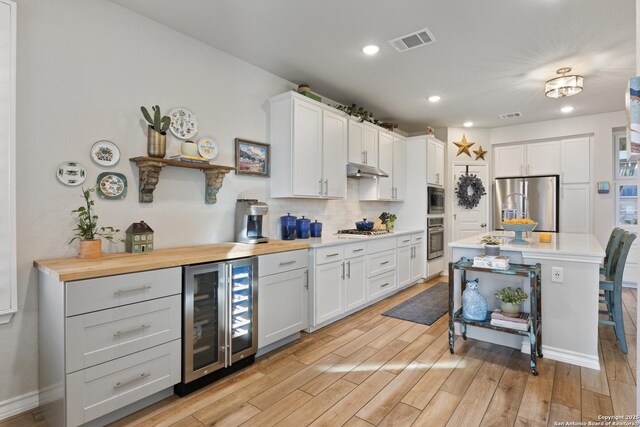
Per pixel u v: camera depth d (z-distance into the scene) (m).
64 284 1.61
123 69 2.37
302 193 3.36
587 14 2.45
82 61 2.18
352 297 3.62
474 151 5.86
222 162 3.00
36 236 2.00
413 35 2.74
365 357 2.64
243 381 2.28
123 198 2.37
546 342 2.62
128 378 1.82
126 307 1.81
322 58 3.15
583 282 2.47
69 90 2.13
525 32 2.70
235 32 2.70
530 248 2.69
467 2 2.31
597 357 2.42
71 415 1.63
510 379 2.29
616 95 4.20
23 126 1.96
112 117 2.32
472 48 2.96
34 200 2.00
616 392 2.12
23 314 1.96
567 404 2.00
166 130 2.50
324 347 2.83
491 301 2.87
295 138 3.28
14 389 1.93
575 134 5.19
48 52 2.05
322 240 3.47
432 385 2.22
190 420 1.86
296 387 2.21
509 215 3.34
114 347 1.77
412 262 4.85
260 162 3.32
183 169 2.73
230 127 3.07
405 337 3.05
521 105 4.59
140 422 1.84
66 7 2.12
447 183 5.82
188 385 2.12
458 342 2.93
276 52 3.04
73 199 2.14
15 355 1.93
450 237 5.84
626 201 5.09
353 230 4.30
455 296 3.07
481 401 2.04
